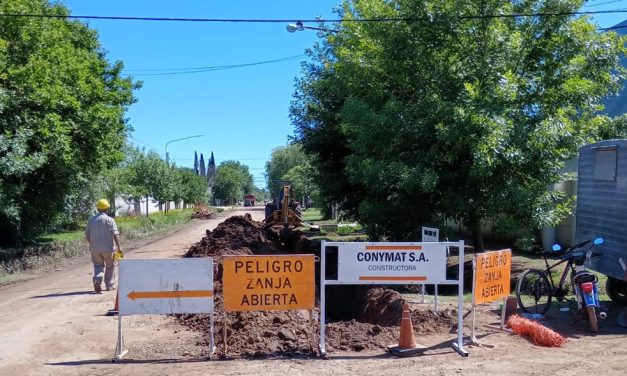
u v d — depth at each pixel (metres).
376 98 16.12
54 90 18.22
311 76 23.55
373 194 16.02
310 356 6.95
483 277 7.64
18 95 17.56
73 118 19.95
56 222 25.91
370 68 15.95
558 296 9.20
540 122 13.15
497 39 13.92
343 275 7.01
